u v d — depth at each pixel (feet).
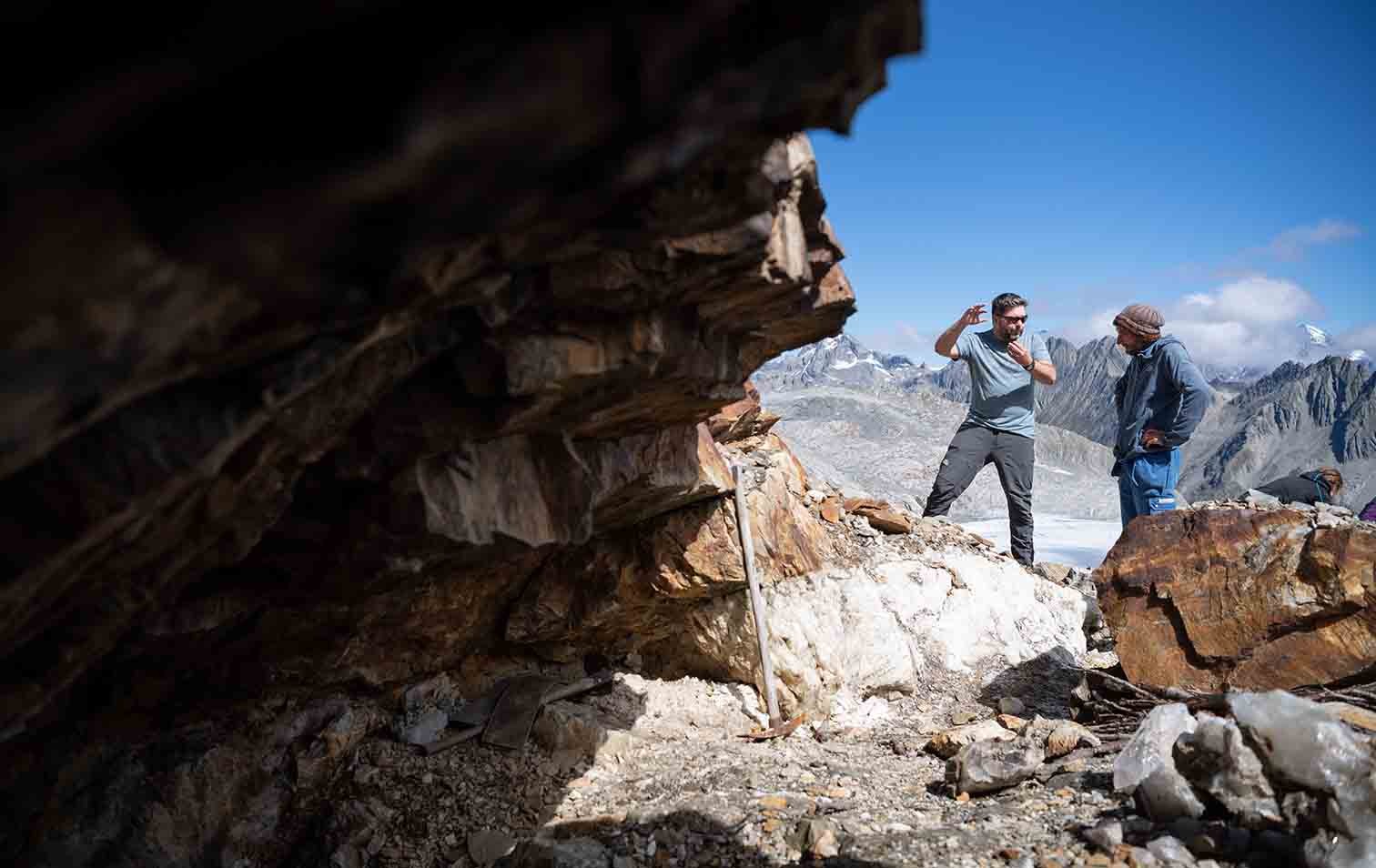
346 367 7.50
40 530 5.67
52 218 3.26
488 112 3.53
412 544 10.75
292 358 6.04
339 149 3.47
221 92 3.34
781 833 12.48
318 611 12.28
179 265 3.82
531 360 8.79
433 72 3.41
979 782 13.33
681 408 12.32
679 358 10.18
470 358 8.93
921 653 19.63
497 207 4.27
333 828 14.62
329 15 3.17
